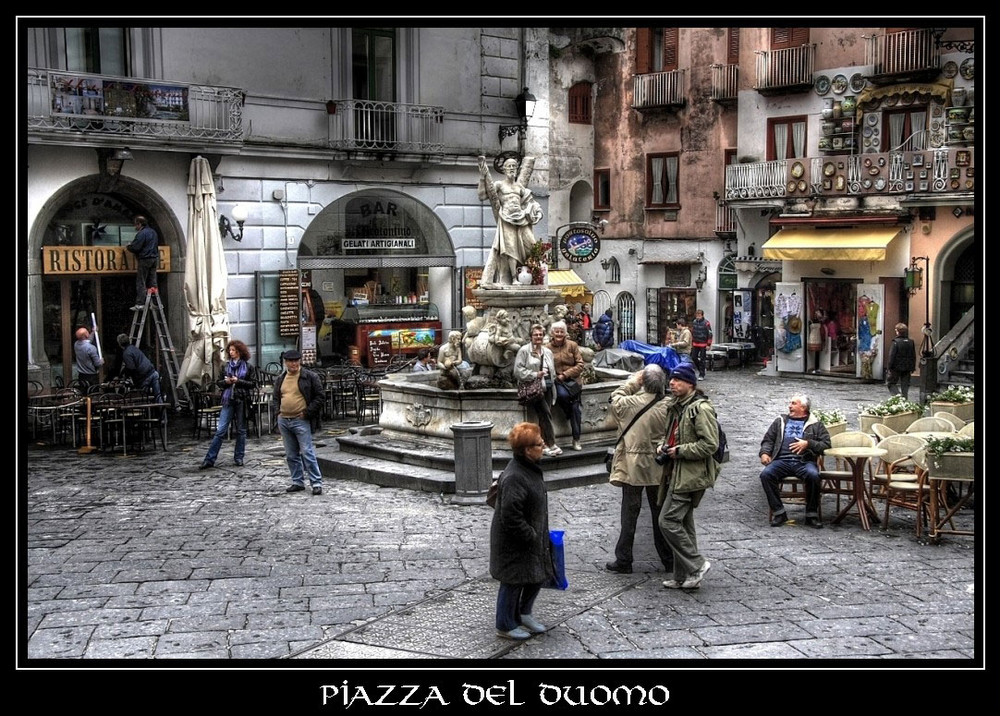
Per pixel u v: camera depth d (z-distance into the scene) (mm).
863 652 7992
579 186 41406
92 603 9453
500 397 15047
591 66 40906
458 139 27562
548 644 8234
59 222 21422
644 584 9859
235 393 16438
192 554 11180
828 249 30609
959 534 11539
